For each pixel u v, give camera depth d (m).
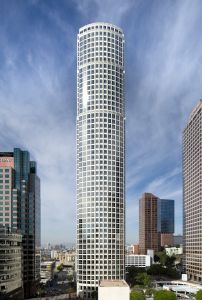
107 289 188.12
